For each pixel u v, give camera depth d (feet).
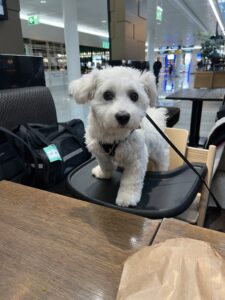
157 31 36.78
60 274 1.35
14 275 1.34
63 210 1.92
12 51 5.43
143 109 2.79
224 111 6.48
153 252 1.28
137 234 1.64
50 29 33.60
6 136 3.74
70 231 1.68
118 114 2.42
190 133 9.30
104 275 1.33
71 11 12.91
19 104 4.29
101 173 3.10
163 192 2.74
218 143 4.54
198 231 1.64
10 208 1.94
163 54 61.72
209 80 15.81
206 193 3.63
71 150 4.42
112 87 2.61
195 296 1.00
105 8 22.82
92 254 1.48
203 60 20.70
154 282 1.09
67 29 13.17
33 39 30.86
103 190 2.84
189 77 50.70
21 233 1.66
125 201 2.49
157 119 3.92
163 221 1.76
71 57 13.55
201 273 1.11
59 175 4.06
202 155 3.63
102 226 1.73
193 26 33.06
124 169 2.91
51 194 2.15
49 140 4.13
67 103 17.81
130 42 10.59
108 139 2.73
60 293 1.24
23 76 4.92
